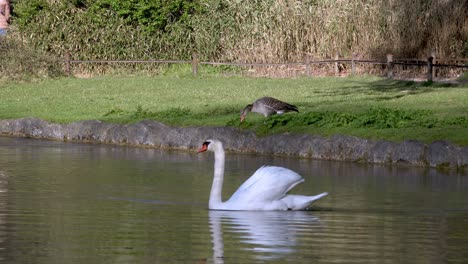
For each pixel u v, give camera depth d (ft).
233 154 71.10
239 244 37.06
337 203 48.01
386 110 73.92
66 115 86.38
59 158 67.56
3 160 65.77
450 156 62.75
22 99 100.32
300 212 45.09
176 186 53.72
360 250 36.24
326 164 65.05
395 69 120.16
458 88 101.04
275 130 72.02
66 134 82.48
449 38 118.62
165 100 95.96
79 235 38.55
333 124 70.69
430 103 85.10
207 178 57.41
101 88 109.70
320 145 68.39
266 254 35.32
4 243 36.78
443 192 52.03
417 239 38.47
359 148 66.69
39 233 38.83
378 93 97.25
